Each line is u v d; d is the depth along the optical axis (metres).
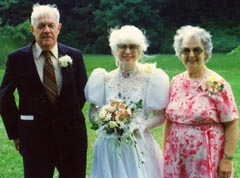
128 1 32.66
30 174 4.50
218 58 25.83
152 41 32.72
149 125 4.35
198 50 4.07
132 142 4.28
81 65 4.57
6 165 7.16
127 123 4.24
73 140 4.51
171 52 31.80
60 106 4.43
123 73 4.41
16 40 25.89
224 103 4.03
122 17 32.91
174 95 4.20
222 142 4.10
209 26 35.09
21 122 4.48
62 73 4.42
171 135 4.20
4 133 9.10
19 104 4.49
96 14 33.22
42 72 4.42
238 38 33.34
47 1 33.75
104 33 32.72
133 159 4.31
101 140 4.39
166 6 35.06
